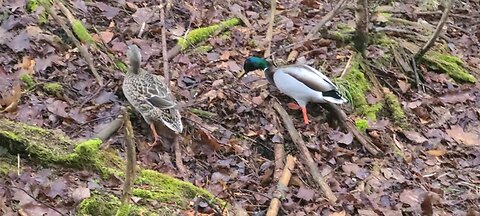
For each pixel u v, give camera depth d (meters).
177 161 6.06
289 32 8.94
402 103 8.25
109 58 7.26
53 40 7.15
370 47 8.96
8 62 6.73
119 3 8.52
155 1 8.90
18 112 6.03
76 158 5.43
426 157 7.35
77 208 4.99
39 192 5.05
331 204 6.01
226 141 6.53
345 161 6.77
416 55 9.05
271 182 6.19
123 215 4.27
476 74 9.59
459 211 6.48
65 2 7.95
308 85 6.89
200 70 7.57
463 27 11.19
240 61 8.01
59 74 6.77
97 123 6.25
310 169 6.40
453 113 8.36
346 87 7.85
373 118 7.72
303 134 6.95
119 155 5.89
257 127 6.83
